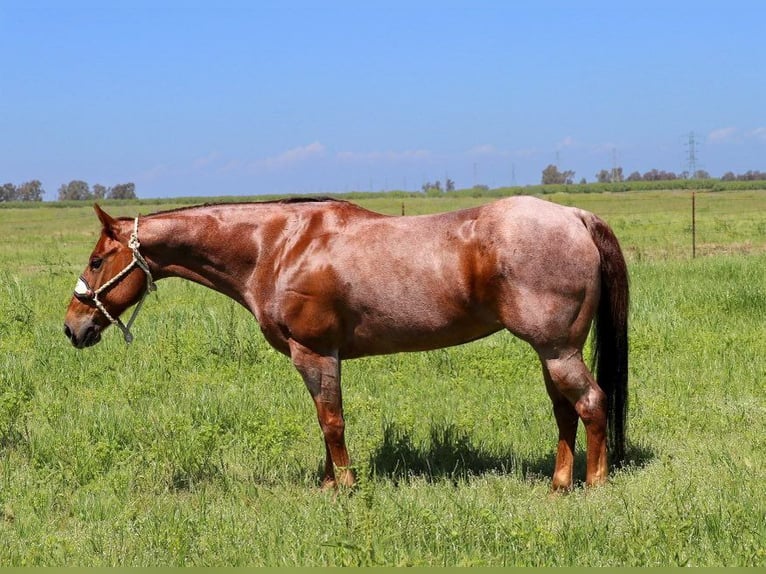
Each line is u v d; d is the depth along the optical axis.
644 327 11.55
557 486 6.29
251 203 6.88
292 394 9.16
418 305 6.21
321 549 5.18
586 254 5.98
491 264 5.97
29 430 8.10
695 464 6.52
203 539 5.46
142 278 7.02
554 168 145.50
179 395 9.23
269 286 6.64
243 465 7.18
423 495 6.19
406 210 56.50
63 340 11.70
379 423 8.01
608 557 4.89
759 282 14.77
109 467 7.25
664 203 60.53
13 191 137.75
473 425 7.74
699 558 4.80
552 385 6.36
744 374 9.16
